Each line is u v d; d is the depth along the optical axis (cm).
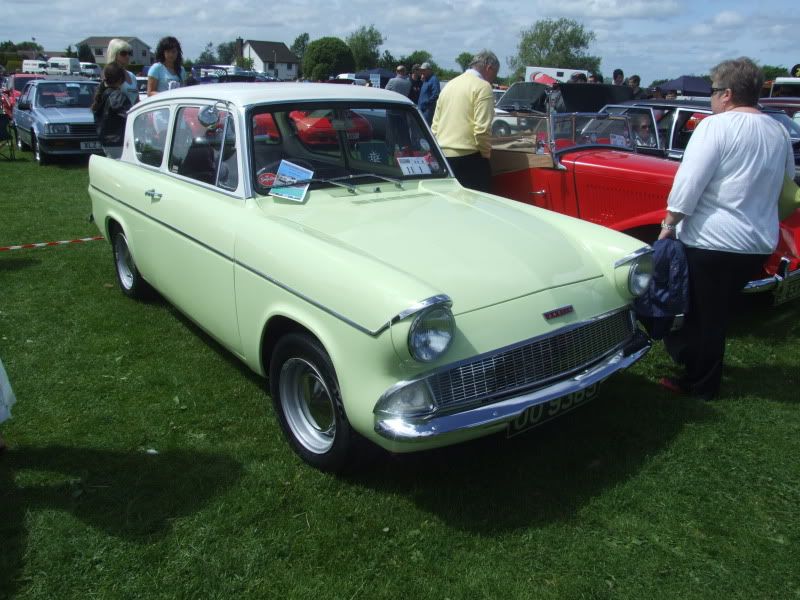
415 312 237
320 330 274
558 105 1167
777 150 336
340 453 289
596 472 314
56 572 248
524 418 272
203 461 316
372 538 268
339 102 386
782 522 282
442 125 575
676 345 386
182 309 415
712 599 240
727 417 365
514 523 278
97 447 326
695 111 709
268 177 347
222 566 251
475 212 357
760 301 561
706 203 346
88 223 767
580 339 296
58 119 1176
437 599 238
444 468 314
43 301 517
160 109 437
